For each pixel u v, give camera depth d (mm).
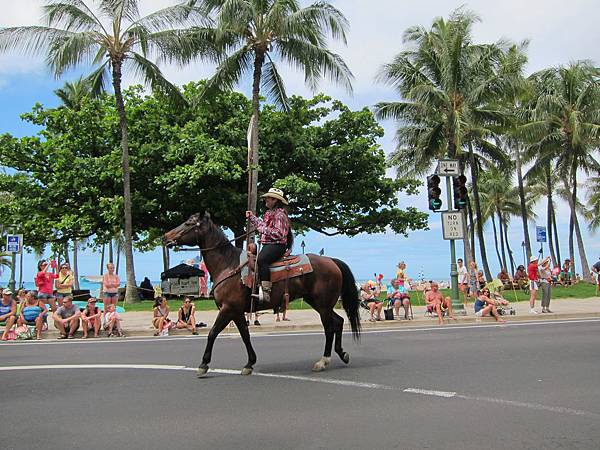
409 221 34750
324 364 8477
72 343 13242
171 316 19219
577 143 36531
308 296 8703
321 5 23750
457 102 29797
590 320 16359
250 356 8367
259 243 8633
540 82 38156
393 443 4906
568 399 6383
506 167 35031
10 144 30375
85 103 31000
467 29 29625
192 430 5438
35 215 29203
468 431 5223
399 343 11523
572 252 39969
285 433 5273
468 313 19219
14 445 5055
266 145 31094
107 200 27656
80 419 5922
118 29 24094
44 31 22516
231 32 24281
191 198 30609
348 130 33656
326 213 34531
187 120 31188
